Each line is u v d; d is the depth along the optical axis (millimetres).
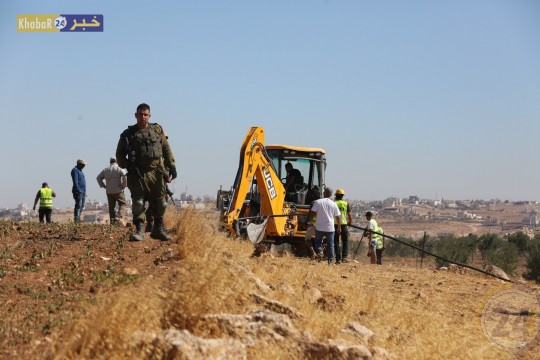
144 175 12688
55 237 13594
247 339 7824
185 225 13625
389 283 16844
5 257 11273
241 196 20328
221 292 8562
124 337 6875
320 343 7961
